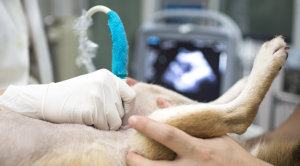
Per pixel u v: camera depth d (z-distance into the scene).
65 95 0.59
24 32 1.04
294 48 2.14
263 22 2.32
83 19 0.69
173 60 2.37
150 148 0.59
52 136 0.58
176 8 2.80
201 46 2.28
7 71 0.96
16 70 0.98
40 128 0.58
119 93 0.64
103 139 0.61
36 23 1.10
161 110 0.63
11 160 0.54
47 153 0.56
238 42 2.20
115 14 0.65
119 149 0.62
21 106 0.60
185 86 2.32
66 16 1.60
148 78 2.44
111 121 0.62
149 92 0.90
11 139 0.55
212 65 2.24
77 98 0.59
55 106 0.59
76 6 1.63
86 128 0.61
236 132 0.66
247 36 2.42
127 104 0.66
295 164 0.76
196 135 0.61
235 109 0.65
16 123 0.57
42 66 1.14
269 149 0.80
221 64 2.21
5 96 0.60
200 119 0.60
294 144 0.78
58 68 1.63
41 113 0.60
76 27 0.70
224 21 2.20
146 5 2.80
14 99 0.60
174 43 2.37
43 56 1.14
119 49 0.66
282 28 2.22
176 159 0.57
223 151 0.58
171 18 2.79
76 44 1.63
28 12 1.09
